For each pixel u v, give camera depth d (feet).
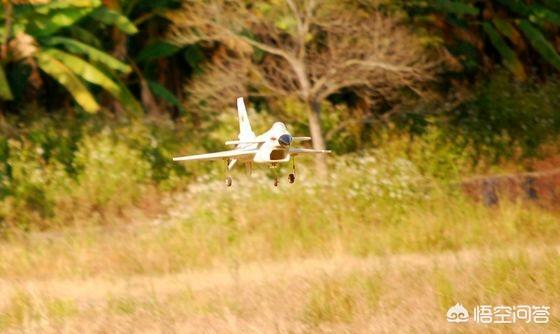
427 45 362.94
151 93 366.43
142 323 168.25
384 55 311.06
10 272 232.73
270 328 160.45
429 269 201.26
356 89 364.17
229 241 250.78
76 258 236.22
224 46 347.56
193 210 266.77
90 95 322.55
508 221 254.06
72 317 176.04
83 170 311.47
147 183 311.27
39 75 346.54
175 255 237.66
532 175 302.45
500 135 361.92
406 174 290.76
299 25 309.83
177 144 328.49
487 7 400.67
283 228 252.21
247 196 268.21
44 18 326.44
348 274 196.34
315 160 311.27
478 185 298.56
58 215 292.61
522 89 373.61
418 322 161.48
